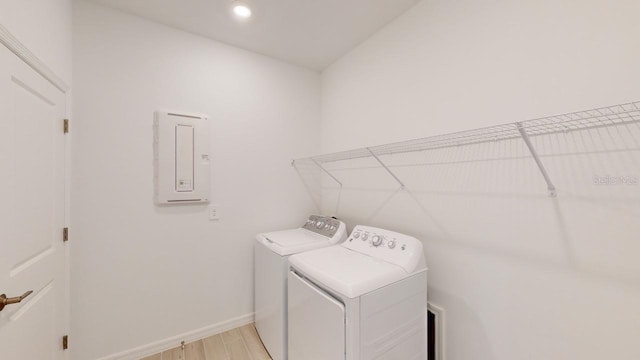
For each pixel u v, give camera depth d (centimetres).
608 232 98
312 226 229
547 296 114
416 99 173
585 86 102
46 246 131
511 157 126
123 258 178
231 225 222
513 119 123
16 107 105
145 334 185
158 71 192
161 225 192
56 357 144
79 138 165
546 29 113
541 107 114
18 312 108
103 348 171
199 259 207
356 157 225
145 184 186
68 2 157
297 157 260
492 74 132
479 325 138
